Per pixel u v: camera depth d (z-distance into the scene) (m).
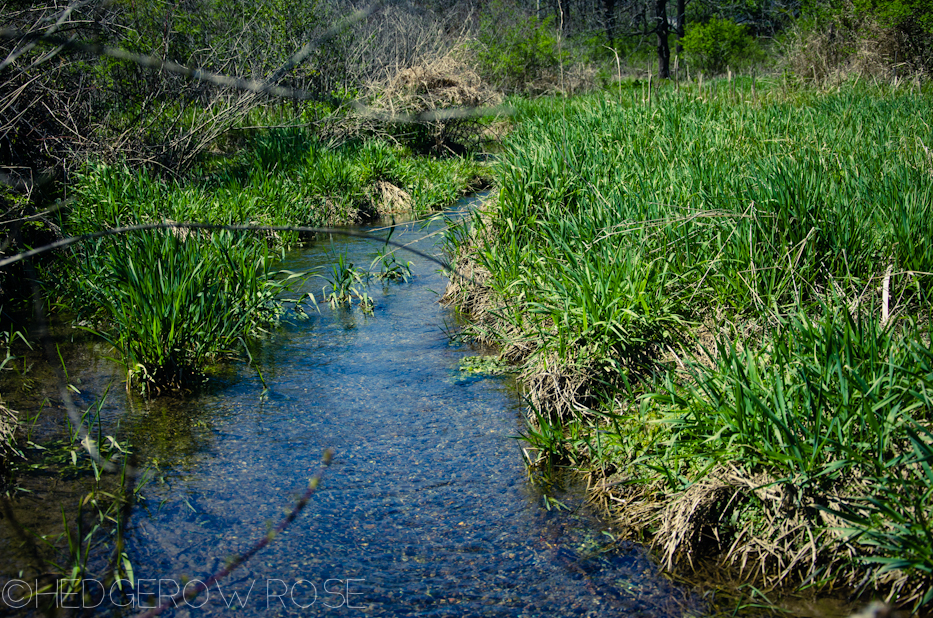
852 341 3.45
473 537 3.38
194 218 7.89
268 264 7.52
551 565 3.17
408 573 3.13
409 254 8.58
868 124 9.63
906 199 5.27
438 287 7.30
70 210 7.80
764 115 10.05
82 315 6.16
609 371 4.46
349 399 4.81
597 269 4.93
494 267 6.10
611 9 34.69
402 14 18.08
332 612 2.90
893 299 4.48
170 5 9.72
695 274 4.91
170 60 9.84
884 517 2.87
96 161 8.49
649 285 4.70
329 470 3.94
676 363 4.30
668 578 3.05
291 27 12.54
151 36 9.67
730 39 28.67
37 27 6.24
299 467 3.97
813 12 17.98
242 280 6.11
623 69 27.92
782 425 3.03
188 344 5.22
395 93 14.42
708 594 2.94
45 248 2.17
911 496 2.88
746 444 3.18
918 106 10.77
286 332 6.09
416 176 12.21
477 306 6.32
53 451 4.11
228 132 11.85
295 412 4.62
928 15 15.72
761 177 5.81
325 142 12.84
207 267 5.58
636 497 3.55
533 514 3.54
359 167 11.46
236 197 9.11
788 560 3.03
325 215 10.36
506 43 23.95
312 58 12.73
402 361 5.44
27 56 7.13
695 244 5.15
